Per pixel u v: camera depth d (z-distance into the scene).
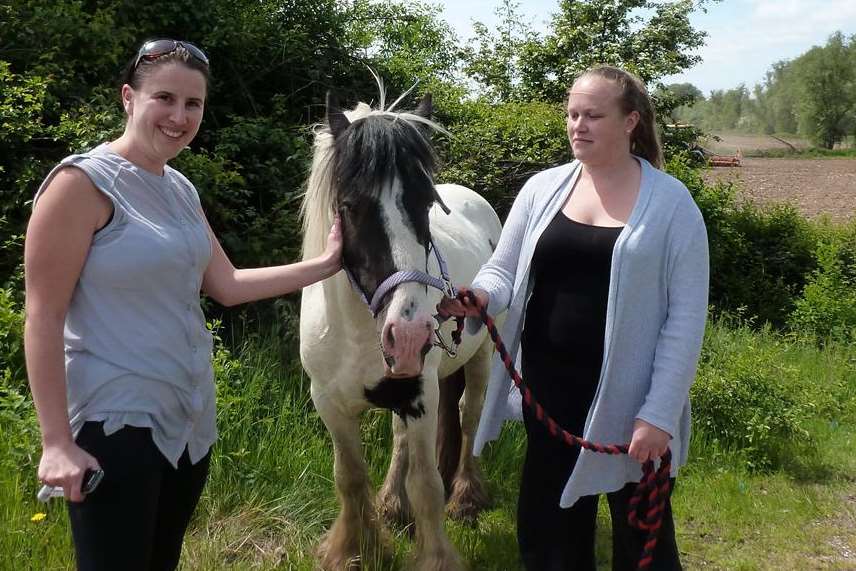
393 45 10.40
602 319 2.27
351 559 3.18
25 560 2.82
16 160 4.85
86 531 1.80
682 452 2.38
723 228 8.60
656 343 2.23
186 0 6.37
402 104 7.65
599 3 10.76
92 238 1.80
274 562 3.15
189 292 1.93
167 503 2.03
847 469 4.85
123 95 1.94
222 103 6.71
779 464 4.84
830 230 9.61
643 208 2.20
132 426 1.82
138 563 1.85
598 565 3.51
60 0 5.74
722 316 7.41
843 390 6.23
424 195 2.43
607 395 2.23
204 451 2.04
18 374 3.77
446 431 4.08
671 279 2.21
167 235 1.87
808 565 3.63
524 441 4.47
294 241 5.35
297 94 7.19
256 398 3.96
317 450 3.84
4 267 4.60
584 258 2.28
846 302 7.86
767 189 21.66
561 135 7.04
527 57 10.89
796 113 71.19
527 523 2.47
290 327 4.66
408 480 3.03
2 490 3.06
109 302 1.82
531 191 2.49
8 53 5.39
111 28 5.86
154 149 1.89
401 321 2.28
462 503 3.92
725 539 3.87
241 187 5.57
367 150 2.39
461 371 4.13
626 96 2.25
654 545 2.18
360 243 2.42
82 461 1.73
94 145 4.79
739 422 4.88
